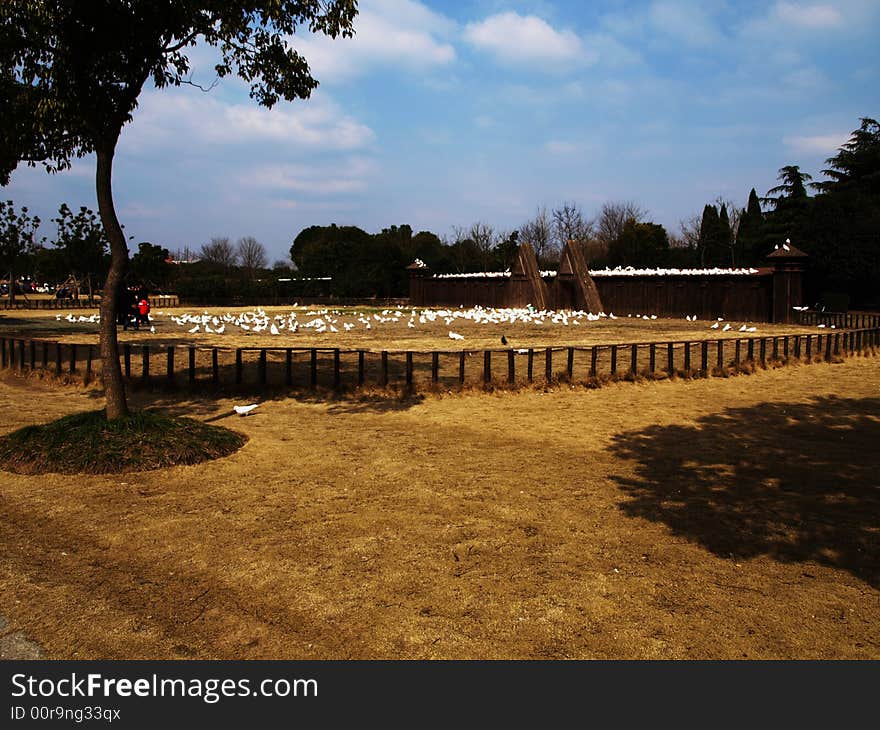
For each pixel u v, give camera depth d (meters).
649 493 8.34
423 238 89.19
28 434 9.63
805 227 45.34
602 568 6.08
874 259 42.38
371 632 4.93
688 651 4.73
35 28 8.88
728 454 10.39
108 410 9.92
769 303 37.31
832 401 15.30
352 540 6.68
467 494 8.19
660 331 32.09
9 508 7.52
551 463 9.73
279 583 5.70
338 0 10.02
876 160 53.31
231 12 9.54
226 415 12.89
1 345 19.05
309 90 11.60
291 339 27.75
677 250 70.81
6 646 4.71
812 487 8.66
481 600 5.43
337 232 82.50
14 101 9.72
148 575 5.86
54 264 54.19
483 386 15.52
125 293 30.73
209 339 27.50
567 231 80.00
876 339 26.14
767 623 5.11
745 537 6.89
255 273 85.75
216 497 7.97
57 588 5.57
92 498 7.88
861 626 5.08
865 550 6.57
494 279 55.25
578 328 34.34
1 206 47.97
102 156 9.84
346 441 10.88
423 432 11.64
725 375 18.94
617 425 12.48
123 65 9.98
